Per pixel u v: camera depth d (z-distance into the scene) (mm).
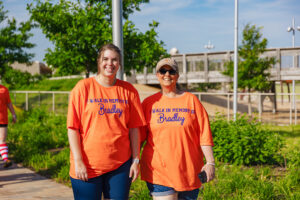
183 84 28797
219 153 6730
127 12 9797
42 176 5930
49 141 9062
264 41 21734
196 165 2762
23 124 12695
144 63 9742
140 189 4867
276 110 26953
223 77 26766
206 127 2775
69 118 2564
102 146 2568
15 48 14828
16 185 5316
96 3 9141
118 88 2701
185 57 28047
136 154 2766
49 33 9133
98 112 2580
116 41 4625
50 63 9211
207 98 26781
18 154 7578
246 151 6391
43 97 21484
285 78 25438
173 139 2707
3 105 6301
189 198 2770
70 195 4758
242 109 25828
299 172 5562
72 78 26719
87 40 8453
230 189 4766
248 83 21250
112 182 2633
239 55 22234
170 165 2680
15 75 15688
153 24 9508
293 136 11797
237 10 15062
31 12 8883
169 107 2770
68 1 9070
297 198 4422
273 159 6859
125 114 2676
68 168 5840
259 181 4984
